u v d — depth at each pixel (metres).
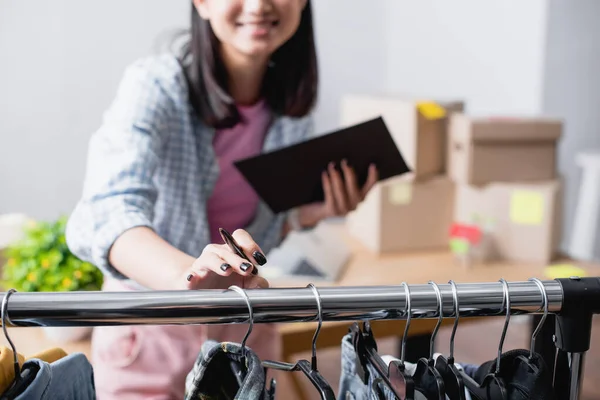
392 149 1.67
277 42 1.38
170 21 3.98
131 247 1.01
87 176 1.20
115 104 1.34
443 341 3.31
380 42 4.64
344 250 2.51
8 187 3.90
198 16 1.41
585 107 4.06
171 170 1.44
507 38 4.04
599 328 3.50
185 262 0.96
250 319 0.69
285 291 0.71
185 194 1.47
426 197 2.59
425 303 0.73
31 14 3.73
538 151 2.56
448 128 2.60
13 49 3.74
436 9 4.48
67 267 1.79
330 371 3.03
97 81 3.93
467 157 2.49
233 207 1.67
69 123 3.93
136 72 1.38
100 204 1.11
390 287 0.73
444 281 2.27
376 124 1.59
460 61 4.38
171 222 1.46
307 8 1.55
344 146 1.61
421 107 2.51
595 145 4.17
